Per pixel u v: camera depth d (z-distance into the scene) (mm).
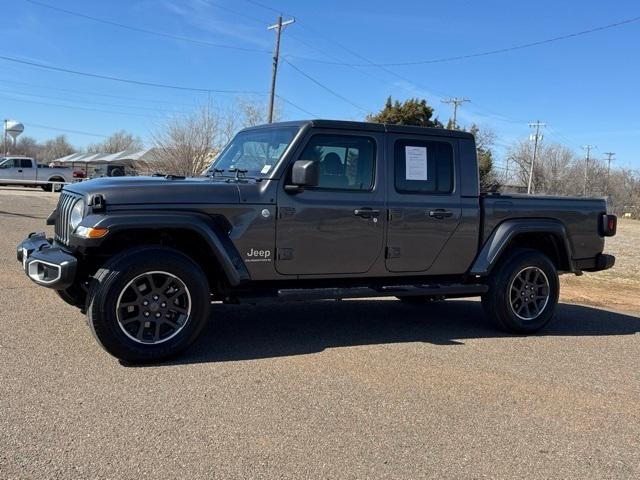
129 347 4816
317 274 5758
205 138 35969
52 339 5449
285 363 5188
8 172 37281
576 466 3617
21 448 3408
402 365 5332
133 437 3621
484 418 4250
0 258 9578
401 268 6148
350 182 5855
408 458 3580
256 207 5367
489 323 7293
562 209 6980
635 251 20922
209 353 5355
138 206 4945
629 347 6559
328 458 3516
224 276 5469
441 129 6348
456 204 6359
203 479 3199
